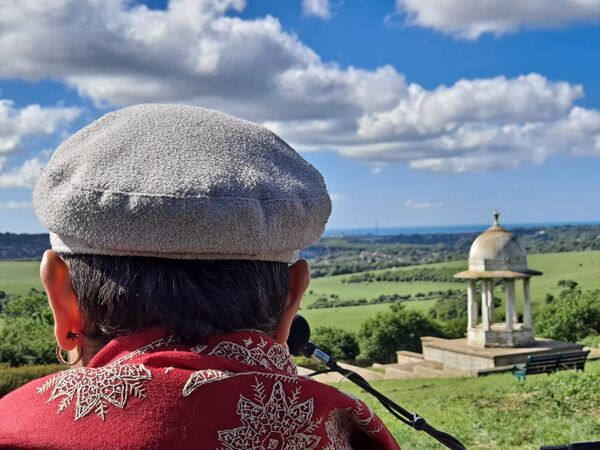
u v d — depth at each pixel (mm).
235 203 1081
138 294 1109
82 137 1194
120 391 1025
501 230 23141
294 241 1160
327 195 1249
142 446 987
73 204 1078
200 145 1148
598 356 22672
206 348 1126
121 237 1072
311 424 1113
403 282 127562
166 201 1059
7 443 1001
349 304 92312
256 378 1089
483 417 11438
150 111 1213
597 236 167500
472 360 22000
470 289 23562
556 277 91438
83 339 1194
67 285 1172
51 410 1024
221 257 1126
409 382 19875
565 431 9797
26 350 20641
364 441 1325
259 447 1062
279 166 1207
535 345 22797
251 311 1165
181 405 1022
